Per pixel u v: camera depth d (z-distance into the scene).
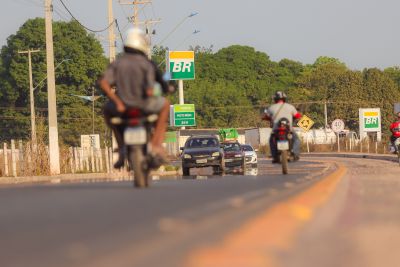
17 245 15.02
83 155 110.06
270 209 21.83
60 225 17.92
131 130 30.58
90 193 27.83
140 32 31.20
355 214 24.39
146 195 26.86
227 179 46.56
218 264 12.65
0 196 27.42
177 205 22.88
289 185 35.22
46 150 98.81
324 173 55.06
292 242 16.66
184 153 92.31
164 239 15.33
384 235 19.72
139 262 12.58
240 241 15.37
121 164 32.56
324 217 22.45
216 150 91.88
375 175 55.34
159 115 30.94
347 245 17.48
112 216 19.75
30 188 33.59
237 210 21.17
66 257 13.09
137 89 30.41
